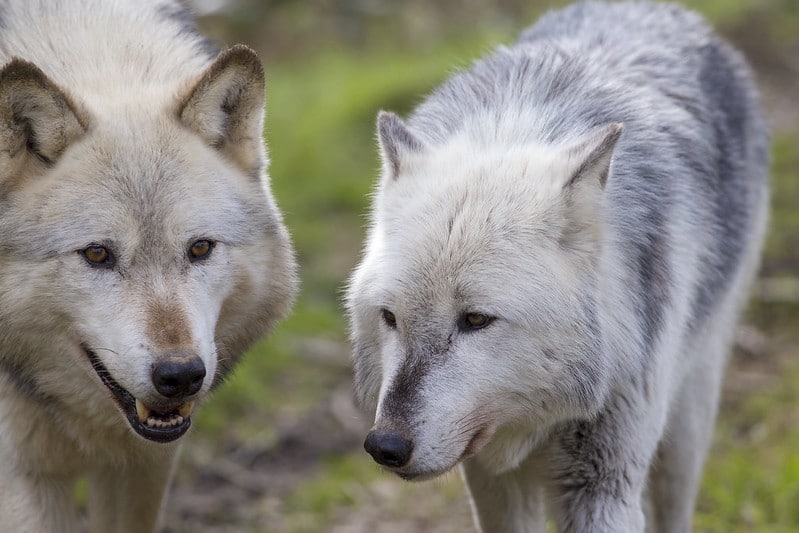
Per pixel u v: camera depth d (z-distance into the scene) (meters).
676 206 8.34
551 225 7.36
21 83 7.56
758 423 12.62
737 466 11.50
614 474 8.00
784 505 10.86
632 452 7.99
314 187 19.03
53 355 8.01
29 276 7.74
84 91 8.38
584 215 7.43
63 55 8.60
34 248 7.71
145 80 8.70
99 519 9.35
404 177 7.73
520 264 7.23
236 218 8.20
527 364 7.36
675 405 9.54
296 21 26.28
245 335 8.70
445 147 7.98
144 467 8.95
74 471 8.73
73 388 8.12
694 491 9.80
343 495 11.98
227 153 8.42
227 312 8.37
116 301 7.66
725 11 24.23
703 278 8.89
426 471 7.21
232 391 13.82
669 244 8.17
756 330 14.54
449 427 7.20
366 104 21.45
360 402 8.18
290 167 19.59
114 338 7.61
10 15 8.77
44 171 7.85
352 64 24.98
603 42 9.54
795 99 21.06
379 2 26.72
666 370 8.19
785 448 11.91
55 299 7.76
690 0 25.22
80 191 7.72
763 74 22.06
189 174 7.98
